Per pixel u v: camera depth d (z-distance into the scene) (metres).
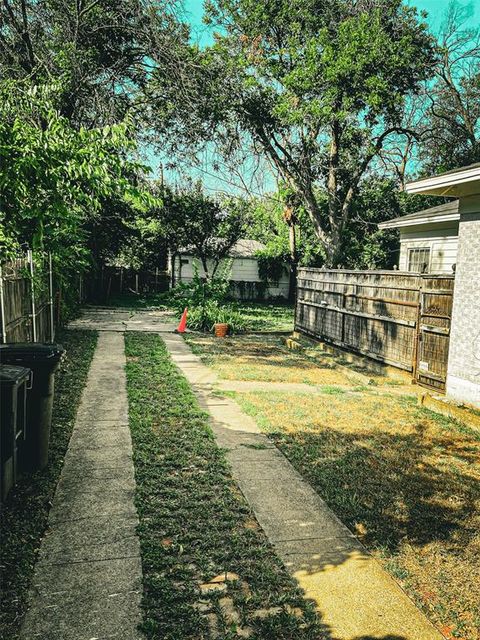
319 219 21.44
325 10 18.48
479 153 22.67
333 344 12.30
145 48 13.88
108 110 12.76
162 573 3.04
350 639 2.58
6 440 3.78
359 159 21.67
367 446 5.52
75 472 4.46
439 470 4.90
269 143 20.09
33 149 3.45
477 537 3.65
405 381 8.90
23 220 3.86
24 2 11.59
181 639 2.51
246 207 25.31
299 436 5.76
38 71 11.40
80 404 6.60
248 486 4.37
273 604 2.81
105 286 23.19
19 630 2.53
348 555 3.36
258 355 11.47
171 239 24.77
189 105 15.22
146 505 3.87
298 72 17.17
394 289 9.48
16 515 3.64
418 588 3.04
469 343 7.11
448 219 11.94
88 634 2.52
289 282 31.27
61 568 3.05
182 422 6.01
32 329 8.35
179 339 13.30
